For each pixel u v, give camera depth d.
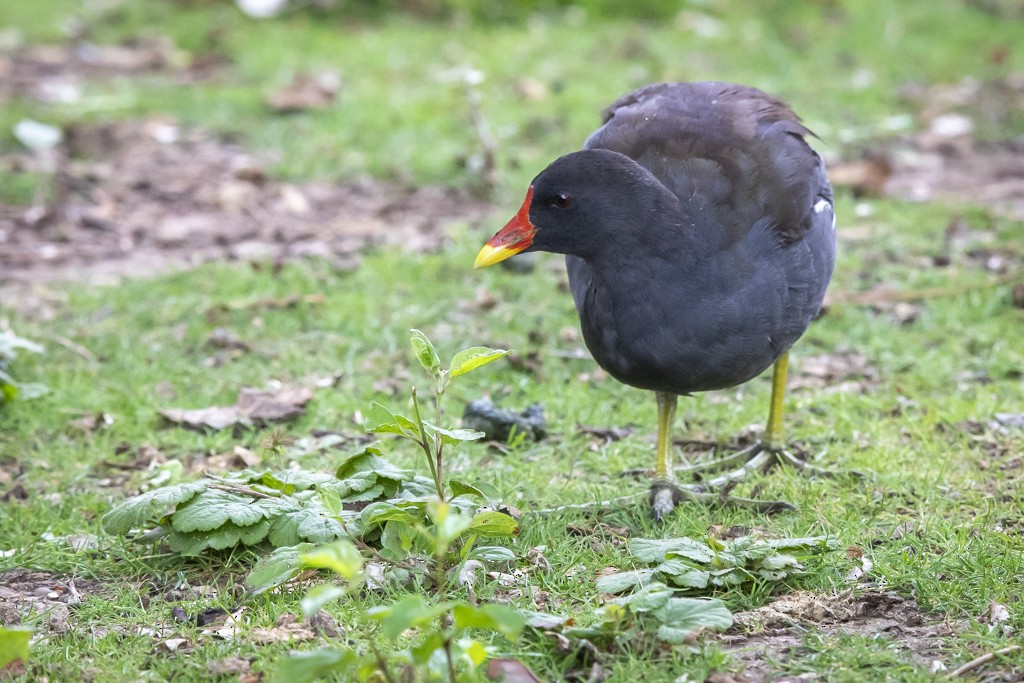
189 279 12.60
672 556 6.93
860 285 12.40
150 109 18.16
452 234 13.60
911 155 16.30
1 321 11.55
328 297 12.20
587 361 10.88
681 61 19.62
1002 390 10.08
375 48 20.38
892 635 6.62
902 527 7.78
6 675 6.29
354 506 7.68
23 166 15.78
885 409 9.83
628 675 6.11
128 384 10.41
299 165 16.05
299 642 6.50
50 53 20.86
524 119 16.97
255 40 20.98
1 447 9.39
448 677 5.61
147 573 7.53
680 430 9.73
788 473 8.73
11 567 7.62
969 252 13.09
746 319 7.76
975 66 19.75
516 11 22.08
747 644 6.54
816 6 22.36
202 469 8.92
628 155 8.27
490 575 7.16
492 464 8.97
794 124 8.83
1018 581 7.04
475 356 6.89
